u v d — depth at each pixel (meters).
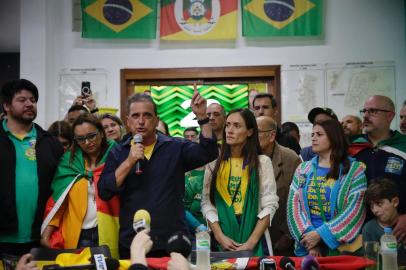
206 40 6.50
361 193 2.95
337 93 6.34
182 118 6.57
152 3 6.48
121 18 6.47
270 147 3.54
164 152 2.80
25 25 6.45
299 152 4.27
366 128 3.40
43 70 6.39
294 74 6.40
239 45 6.48
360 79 6.33
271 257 2.44
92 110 4.44
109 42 6.57
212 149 2.73
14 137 3.10
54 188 3.11
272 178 3.10
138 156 2.61
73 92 6.54
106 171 2.84
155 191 2.72
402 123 3.78
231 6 6.41
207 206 3.12
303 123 6.33
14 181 3.01
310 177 3.04
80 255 2.44
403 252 2.72
